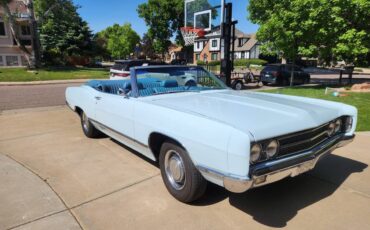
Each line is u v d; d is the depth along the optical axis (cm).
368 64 1332
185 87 446
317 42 1252
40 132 643
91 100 519
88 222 304
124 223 302
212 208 328
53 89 1524
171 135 321
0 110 912
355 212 317
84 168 439
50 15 3253
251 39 5797
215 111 318
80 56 3741
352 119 370
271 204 335
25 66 2855
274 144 273
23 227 295
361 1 1103
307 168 302
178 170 335
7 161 469
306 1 1141
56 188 376
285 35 1242
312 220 303
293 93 1181
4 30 2773
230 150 260
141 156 487
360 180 392
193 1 1712
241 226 295
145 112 363
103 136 601
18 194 360
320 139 329
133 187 377
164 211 323
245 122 279
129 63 1361
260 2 1619
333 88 1351
